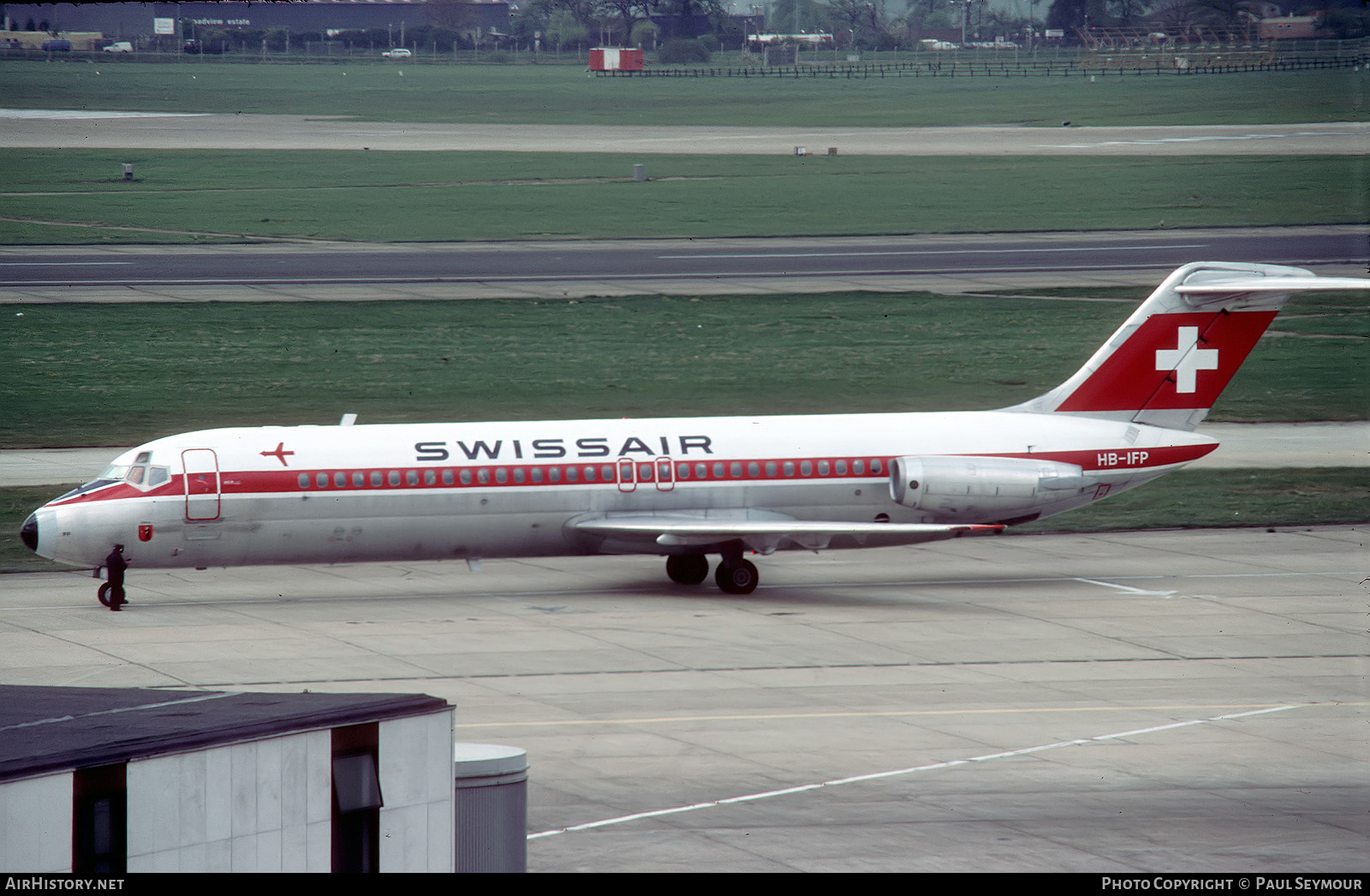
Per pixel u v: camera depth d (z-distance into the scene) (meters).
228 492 151.12
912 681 128.38
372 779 65.38
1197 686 127.44
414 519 155.38
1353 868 86.94
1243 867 87.12
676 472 160.38
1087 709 120.50
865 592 163.50
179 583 165.50
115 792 57.97
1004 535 194.38
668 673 130.00
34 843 55.88
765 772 104.56
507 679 127.81
